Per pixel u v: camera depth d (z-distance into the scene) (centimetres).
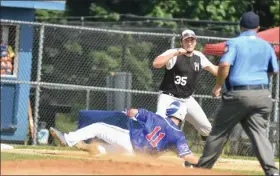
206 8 5141
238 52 2058
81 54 4200
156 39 4203
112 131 2641
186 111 2672
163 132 2556
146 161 2319
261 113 2059
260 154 2042
